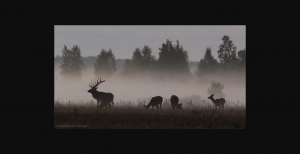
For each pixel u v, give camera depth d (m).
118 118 48.69
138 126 43.28
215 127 44.06
